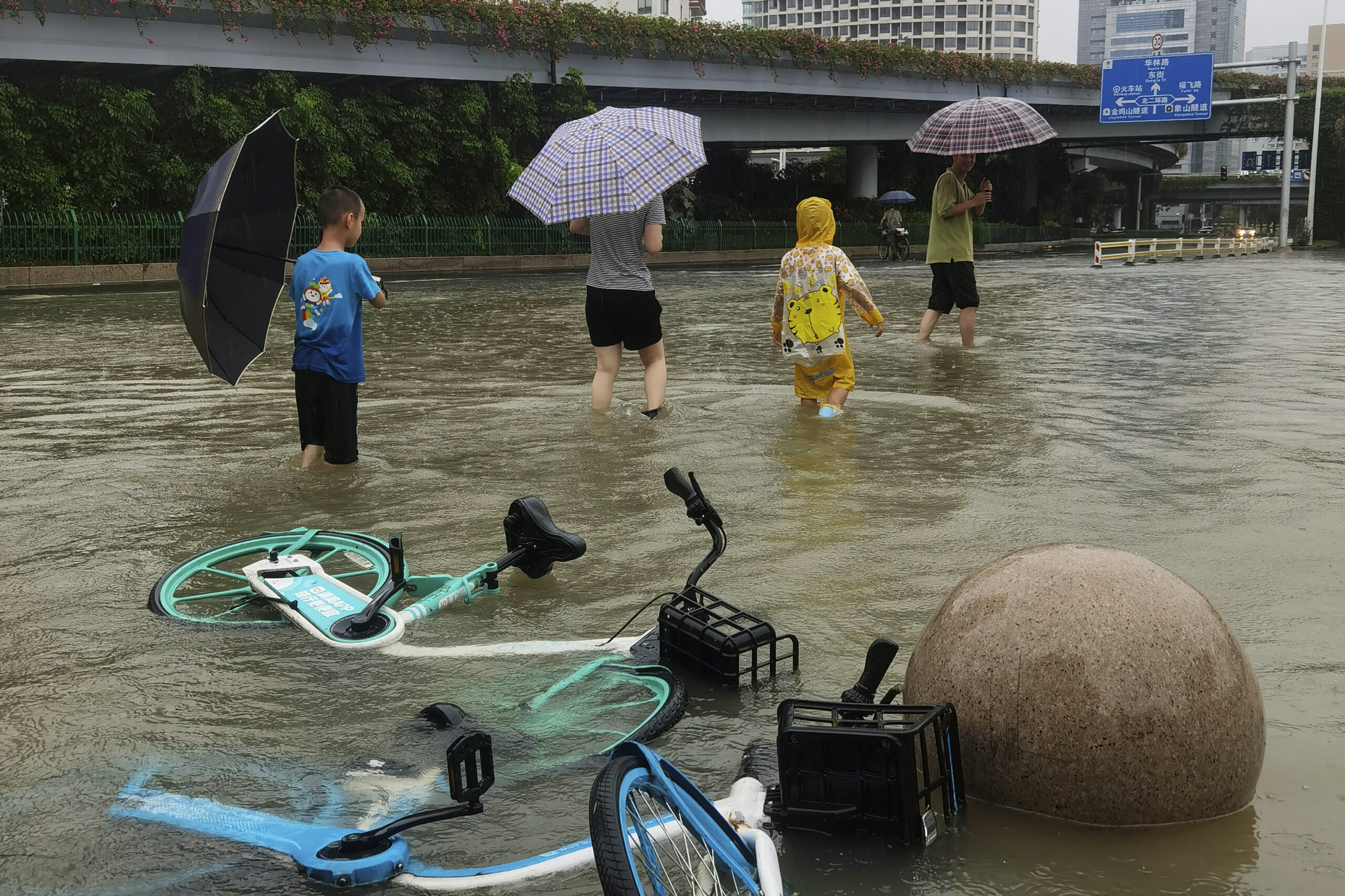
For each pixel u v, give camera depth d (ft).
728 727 10.23
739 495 18.84
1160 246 154.92
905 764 8.18
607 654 11.94
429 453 22.50
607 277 26.11
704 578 14.47
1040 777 8.56
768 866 7.12
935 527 16.74
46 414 27.17
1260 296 64.39
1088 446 22.62
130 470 21.02
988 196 38.60
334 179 100.94
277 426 25.62
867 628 12.66
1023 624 8.80
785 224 146.10
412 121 108.47
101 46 86.38
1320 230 200.85
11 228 81.97
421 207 110.22
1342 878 7.81
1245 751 8.59
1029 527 16.67
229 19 91.86
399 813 8.75
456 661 11.84
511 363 36.65
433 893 7.66
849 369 26.45
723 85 130.72
